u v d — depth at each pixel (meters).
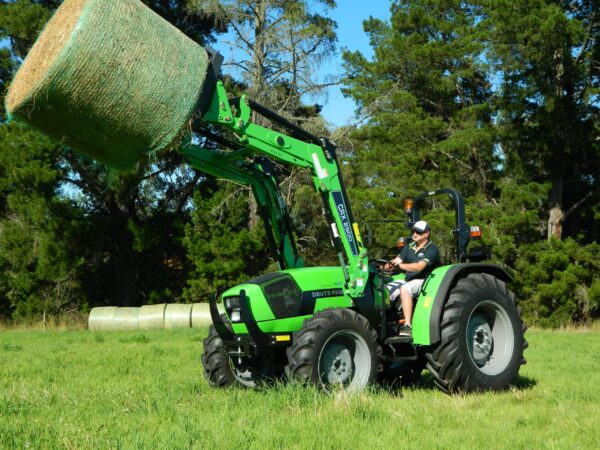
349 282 7.12
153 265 29.28
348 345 6.77
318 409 5.48
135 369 9.26
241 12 26.84
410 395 6.77
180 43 6.07
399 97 27.17
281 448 4.38
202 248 26.61
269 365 7.07
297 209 26.20
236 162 7.56
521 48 23.25
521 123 26.05
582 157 26.69
